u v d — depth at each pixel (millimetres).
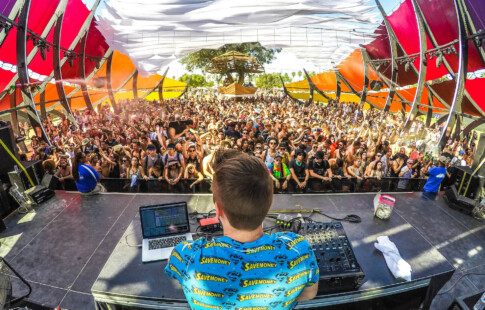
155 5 7785
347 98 25109
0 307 2047
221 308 792
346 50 13852
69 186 4398
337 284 1935
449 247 2881
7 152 3668
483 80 11742
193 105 22281
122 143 9398
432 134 11297
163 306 1894
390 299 2301
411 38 13953
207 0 7504
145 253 2232
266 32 10969
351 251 2053
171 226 2477
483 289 2539
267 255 792
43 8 9617
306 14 8578
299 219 2559
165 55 11680
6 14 8359
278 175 4535
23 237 3010
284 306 828
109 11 8312
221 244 808
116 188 4156
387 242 2371
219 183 785
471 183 3379
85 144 7410
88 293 2381
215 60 27375
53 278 2504
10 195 3541
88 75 17625
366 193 3600
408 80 17016
